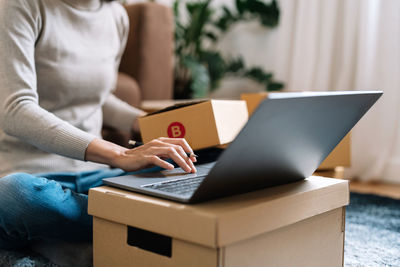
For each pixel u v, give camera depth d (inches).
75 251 37.2
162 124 44.8
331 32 97.2
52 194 35.0
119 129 57.8
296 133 27.2
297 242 30.6
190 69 110.5
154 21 88.8
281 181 32.5
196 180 32.3
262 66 119.9
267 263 28.1
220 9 125.2
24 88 39.4
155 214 27.2
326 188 32.5
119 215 29.3
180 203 27.0
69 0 45.4
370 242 49.0
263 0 117.2
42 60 43.8
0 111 38.9
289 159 29.7
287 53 110.0
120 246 30.0
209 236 24.4
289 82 108.1
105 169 45.4
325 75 98.3
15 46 39.6
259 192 30.3
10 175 35.6
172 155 33.6
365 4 90.2
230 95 126.0
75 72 46.1
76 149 36.6
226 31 122.7
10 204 34.4
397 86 88.4
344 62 94.7
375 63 90.6
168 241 33.6
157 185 30.6
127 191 30.3
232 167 25.5
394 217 60.5
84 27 47.2
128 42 89.1
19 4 40.4
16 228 36.1
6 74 39.1
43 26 42.9
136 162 34.1
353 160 93.2
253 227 26.4
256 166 27.4
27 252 41.3
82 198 37.2
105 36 50.5
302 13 103.1
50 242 38.7
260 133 24.2
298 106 24.6
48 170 44.1
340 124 30.7
